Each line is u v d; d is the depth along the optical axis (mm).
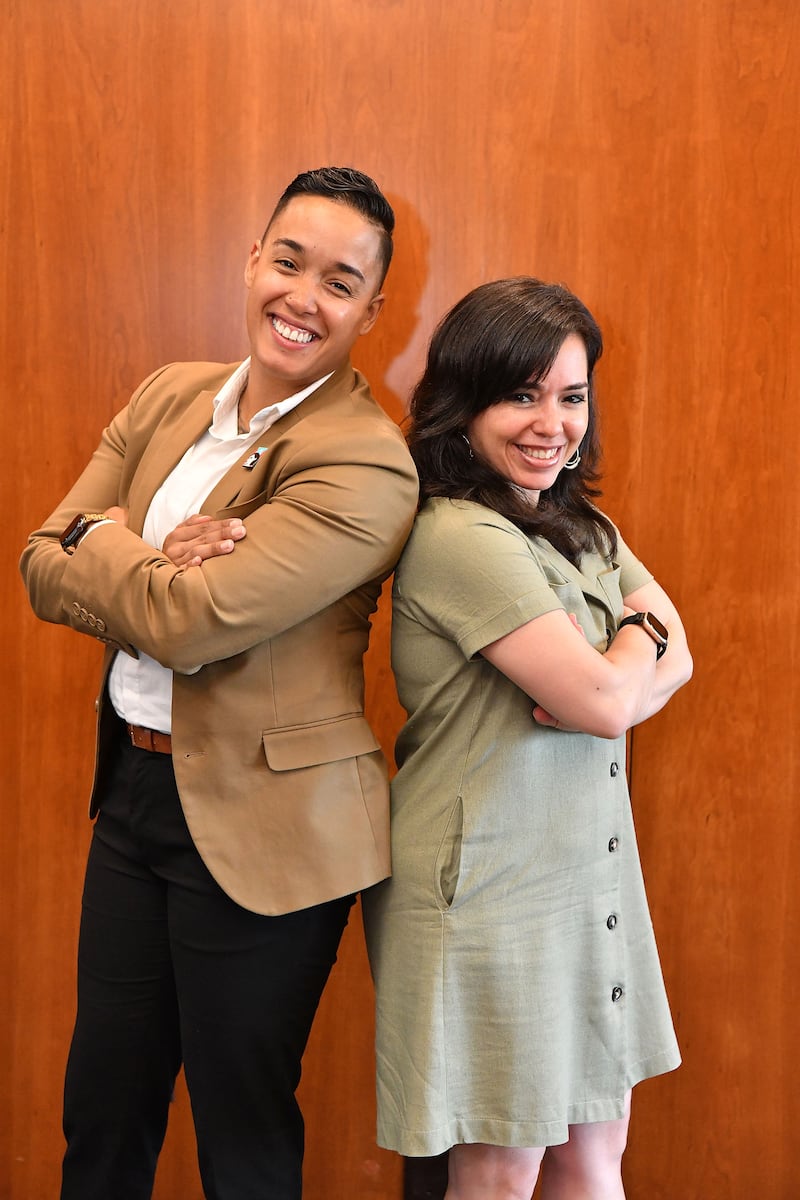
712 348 1931
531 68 1892
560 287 1482
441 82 1896
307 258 1438
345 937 2061
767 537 1960
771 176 1900
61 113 1931
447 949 1408
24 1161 2121
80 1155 1627
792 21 1878
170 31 1907
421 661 1463
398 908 1464
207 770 1431
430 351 1527
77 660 2039
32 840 2072
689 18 1880
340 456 1397
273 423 1495
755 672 1983
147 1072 1606
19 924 2084
